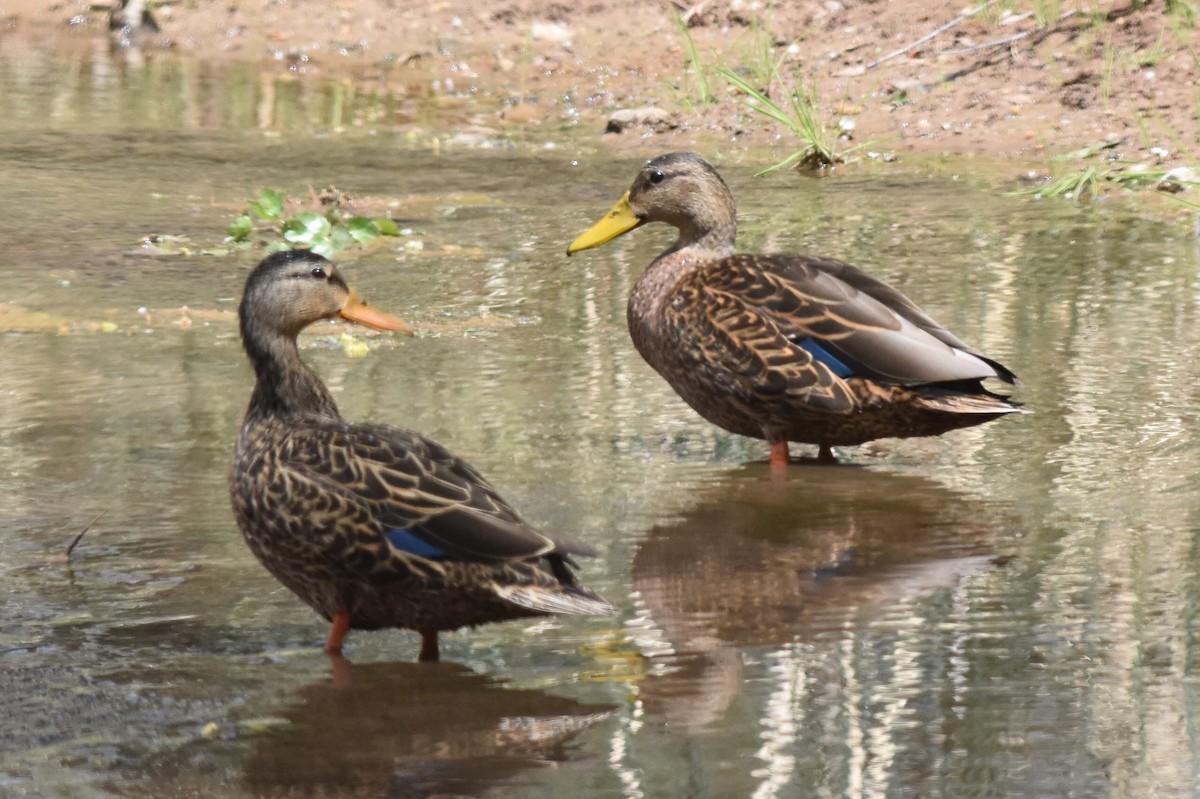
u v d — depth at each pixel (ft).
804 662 26.84
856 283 39.88
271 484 27.81
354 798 22.50
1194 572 30.32
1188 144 69.00
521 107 85.46
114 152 75.41
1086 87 75.77
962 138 73.92
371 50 99.04
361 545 26.99
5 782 22.95
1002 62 80.23
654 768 23.17
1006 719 24.44
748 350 38.70
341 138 79.20
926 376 37.37
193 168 72.49
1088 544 32.07
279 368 30.27
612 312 50.72
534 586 26.35
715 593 29.89
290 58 99.04
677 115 81.51
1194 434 38.60
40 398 41.83
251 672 26.84
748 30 91.04
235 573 31.24
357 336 47.88
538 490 35.78
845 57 84.69
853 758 23.32
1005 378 37.73
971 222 61.11
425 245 59.41
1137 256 55.52
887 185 67.82
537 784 22.80
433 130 81.10
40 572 31.09
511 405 41.65
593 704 25.43
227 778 23.08
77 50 102.32
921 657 26.81
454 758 23.62
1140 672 26.02
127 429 39.52
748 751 23.65
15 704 25.48
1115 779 22.58
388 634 28.60
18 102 86.63
